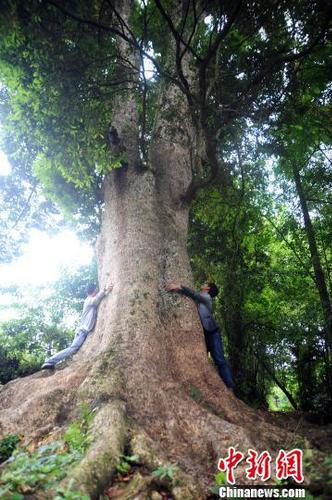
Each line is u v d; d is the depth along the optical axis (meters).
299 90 7.51
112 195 7.04
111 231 6.67
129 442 3.81
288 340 11.76
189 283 6.25
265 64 7.28
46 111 5.94
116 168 7.07
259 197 11.52
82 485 2.95
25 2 5.10
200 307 6.39
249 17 6.61
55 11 5.38
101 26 5.07
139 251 6.11
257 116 7.33
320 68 7.09
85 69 5.85
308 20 6.20
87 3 5.52
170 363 5.36
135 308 5.52
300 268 11.95
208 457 3.99
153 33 8.26
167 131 7.56
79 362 5.46
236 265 11.51
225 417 4.85
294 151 7.78
